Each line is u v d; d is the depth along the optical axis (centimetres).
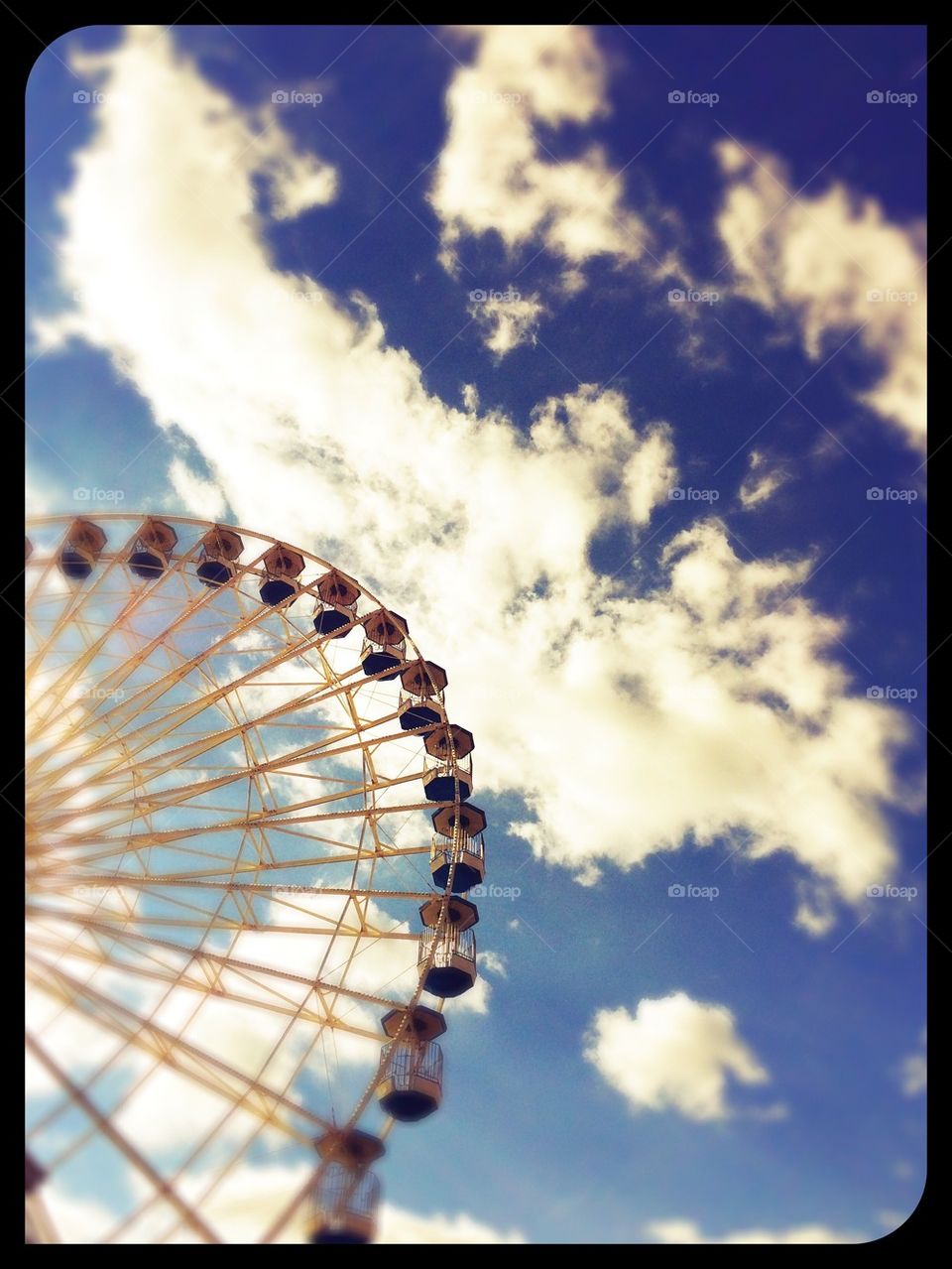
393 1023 3006
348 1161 2505
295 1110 2589
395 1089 2836
